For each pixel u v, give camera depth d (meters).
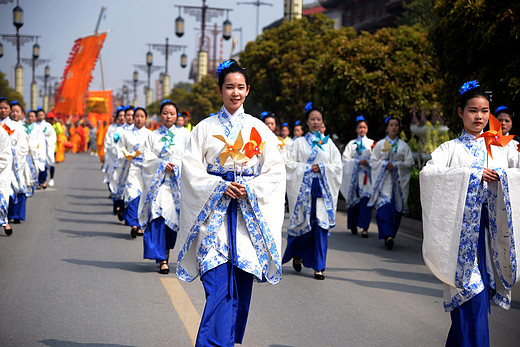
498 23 8.66
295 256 7.07
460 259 3.72
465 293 3.71
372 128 14.61
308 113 7.28
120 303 5.48
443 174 3.80
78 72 25.52
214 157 4.00
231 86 4.02
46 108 78.00
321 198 6.85
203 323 3.71
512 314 5.52
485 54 9.23
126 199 9.05
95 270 6.81
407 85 13.89
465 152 3.96
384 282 6.66
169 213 6.77
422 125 12.10
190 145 4.04
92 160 29.50
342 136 15.58
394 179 9.06
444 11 9.62
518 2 8.48
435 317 5.32
